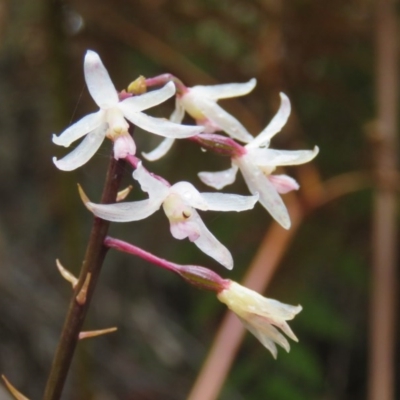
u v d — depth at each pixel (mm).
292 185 218
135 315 523
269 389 432
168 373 501
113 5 399
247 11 401
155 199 197
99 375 487
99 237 205
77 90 423
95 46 418
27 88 517
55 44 405
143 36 407
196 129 197
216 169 437
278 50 411
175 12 400
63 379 210
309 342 484
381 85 391
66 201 402
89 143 197
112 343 510
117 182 202
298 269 406
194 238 198
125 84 432
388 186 368
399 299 450
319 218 417
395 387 472
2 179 545
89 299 207
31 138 542
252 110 440
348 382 481
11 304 493
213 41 431
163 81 219
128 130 201
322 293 468
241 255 434
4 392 362
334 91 433
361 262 431
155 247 482
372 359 326
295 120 418
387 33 396
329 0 384
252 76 432
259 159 216
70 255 404
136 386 487
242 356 449
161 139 462
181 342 516
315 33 402
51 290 519
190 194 198
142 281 540
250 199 198
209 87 222
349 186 373
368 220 425
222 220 440
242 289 209
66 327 208
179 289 541
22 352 481
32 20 408
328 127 459
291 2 386
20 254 521
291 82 425
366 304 482
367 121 442
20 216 539
